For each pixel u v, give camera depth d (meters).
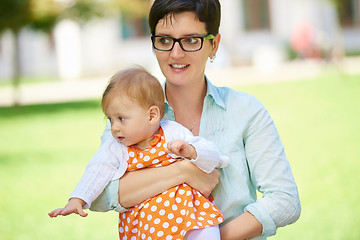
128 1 27.12
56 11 25.44
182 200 3.79
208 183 3.86
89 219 9.06
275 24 44.16
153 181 3.84
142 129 3.91
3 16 24.56
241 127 4.03
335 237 7.58
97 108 23.34
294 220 3.98
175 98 4.20
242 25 44.22
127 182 3.88
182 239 3.70
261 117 4.06
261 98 22.48
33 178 11.61
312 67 37.09
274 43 44.12
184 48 3.94
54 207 9.60
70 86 35.56
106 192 3.91
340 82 26.61
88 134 16.94
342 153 12.57
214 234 3.73
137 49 43.50
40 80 41.97
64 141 15.93
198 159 3.73
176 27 3.90
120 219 4.00
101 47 43.47
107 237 8.02
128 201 3.87
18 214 9.20
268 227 3.86
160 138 3.98
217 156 3.81
